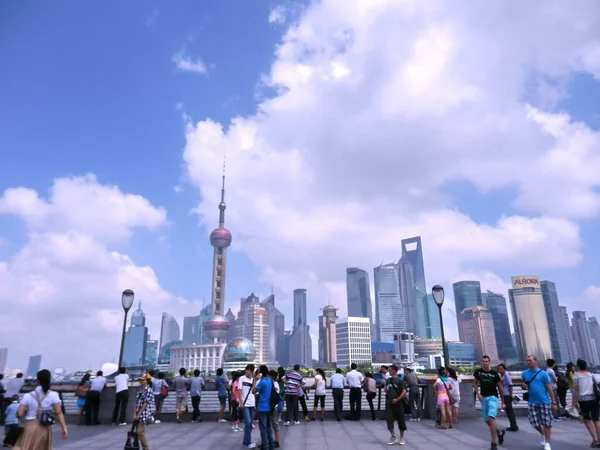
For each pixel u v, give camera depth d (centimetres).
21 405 820
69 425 1756
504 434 1336
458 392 1711
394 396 1302
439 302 2292
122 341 2138
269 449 1196
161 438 1452
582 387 1225
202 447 1295
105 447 1302
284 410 1816
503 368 1552
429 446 1255
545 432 1148
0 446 1252
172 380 1977
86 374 1838
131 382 2009
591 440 1320
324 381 1852
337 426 1673
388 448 1235
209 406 2338
